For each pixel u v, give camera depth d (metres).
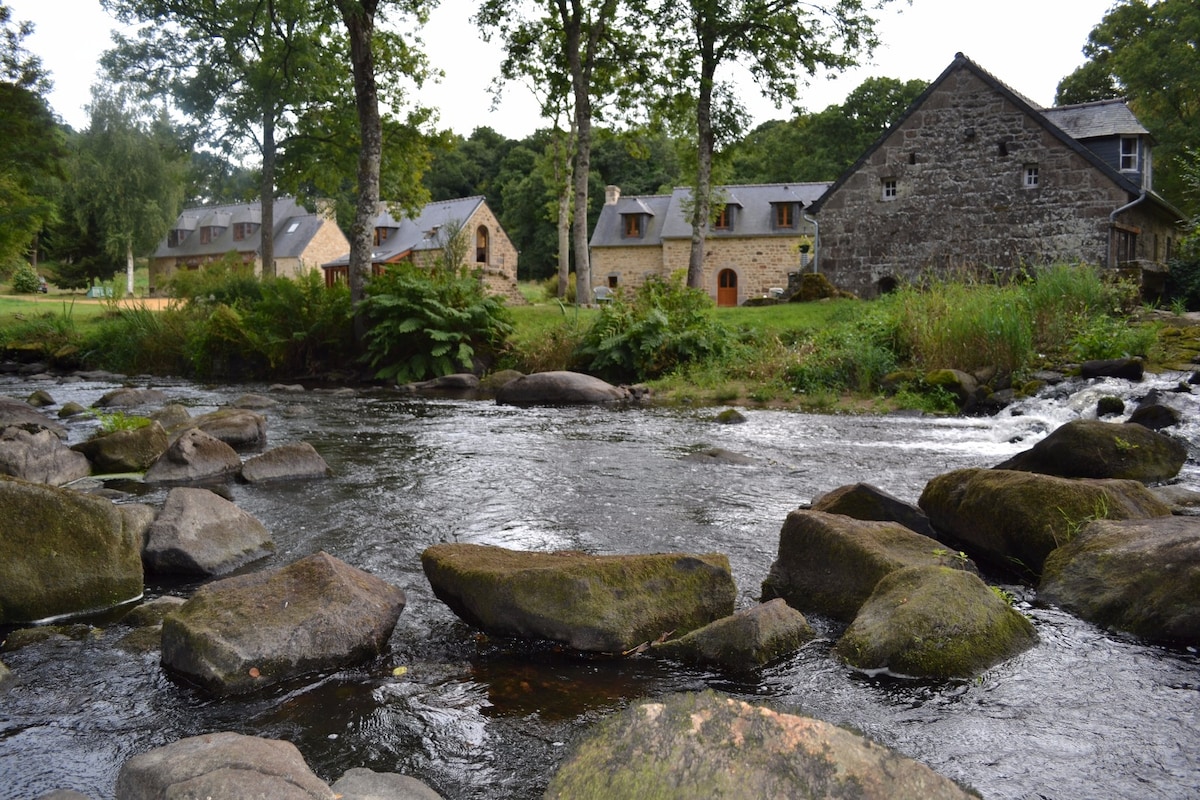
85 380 20.44
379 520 6.48
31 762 3.03
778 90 28.02
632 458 9.20
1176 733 3.17
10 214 25.72
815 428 11.63
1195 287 24.41
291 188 34.59
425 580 5.11
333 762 3.03
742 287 44.06
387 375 19.56
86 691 3.60
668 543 5.87
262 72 31.28
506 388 15.98
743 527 6.28
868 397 14.68
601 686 3.67
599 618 4.01
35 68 23.58
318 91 31.81
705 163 28.27
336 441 10.45
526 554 4.70
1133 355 13.48
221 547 5.42
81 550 4.70
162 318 23.38
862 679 3.68
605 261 46.72
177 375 22.11
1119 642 4.00
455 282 20.62
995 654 3.78
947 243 27.98
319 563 4.19
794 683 3.64
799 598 4.66
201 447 8.05
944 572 4.05
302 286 21.75
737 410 13.02
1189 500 6.09
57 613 4.54
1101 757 3.00
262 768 2.60
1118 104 29.00
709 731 2.14
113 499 6.85
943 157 27.97
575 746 2.27
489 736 3.23
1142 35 48.12
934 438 10.67
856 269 29.22
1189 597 3.97
